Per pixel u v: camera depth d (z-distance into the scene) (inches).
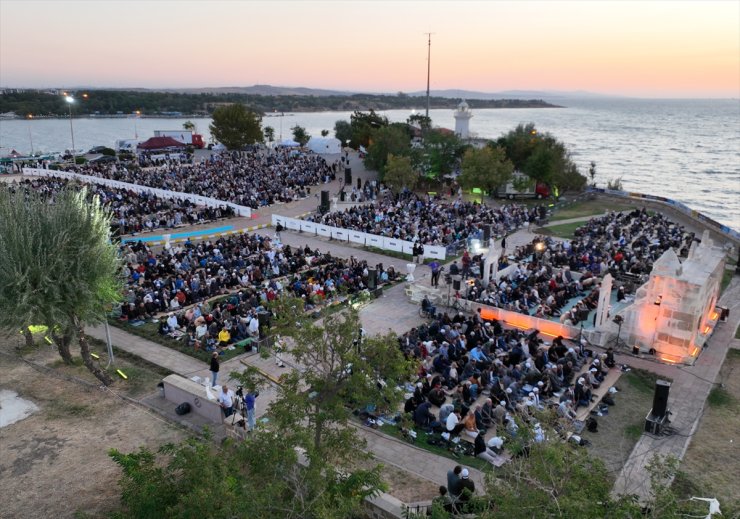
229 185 2593.5
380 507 519.8
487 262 1290.6
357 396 514.6
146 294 1163.3
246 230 1929.1
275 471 421.1
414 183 2691.9
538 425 507.5
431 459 685.3
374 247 1727.4
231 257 1434.5
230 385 856.3
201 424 726.5
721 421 802.2
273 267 1389.0
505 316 1131.3
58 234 754.8
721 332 1123.3
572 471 404.5
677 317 977.5
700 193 4554.6
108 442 684.1
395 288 1358.3
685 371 951.6
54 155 3846.0
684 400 856.3
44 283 732.0
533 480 389.7
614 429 770.8
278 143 5290.4
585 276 1366.9
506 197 2689.5
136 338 1032.2
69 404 773.9
